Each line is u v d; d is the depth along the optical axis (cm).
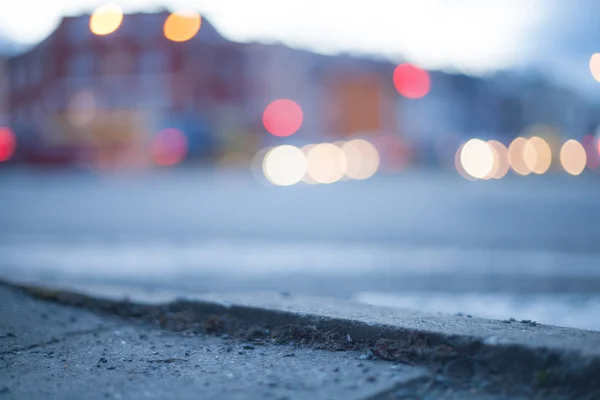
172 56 2694
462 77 3975
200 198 1723
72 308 479
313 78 3747
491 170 3012
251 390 290
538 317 552
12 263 858
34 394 299
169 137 2773
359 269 816
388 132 3812
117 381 314
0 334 410
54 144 2684
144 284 718
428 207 1545
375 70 3922
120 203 1611
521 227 1218
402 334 333
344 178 2819
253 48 3247
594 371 270
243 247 1006
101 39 2452
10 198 1702
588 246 1000
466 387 287
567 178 2859
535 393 277
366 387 286
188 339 396
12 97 2636
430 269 814
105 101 2656
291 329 378
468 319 367
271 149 2645
